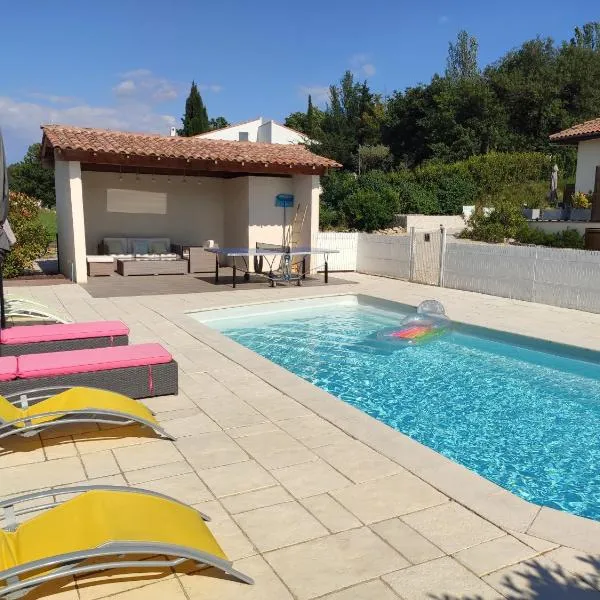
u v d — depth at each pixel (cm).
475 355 924
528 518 369
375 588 298
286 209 1778
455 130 4569
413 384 781
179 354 787
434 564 319
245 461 454
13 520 317
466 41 6719
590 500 484
